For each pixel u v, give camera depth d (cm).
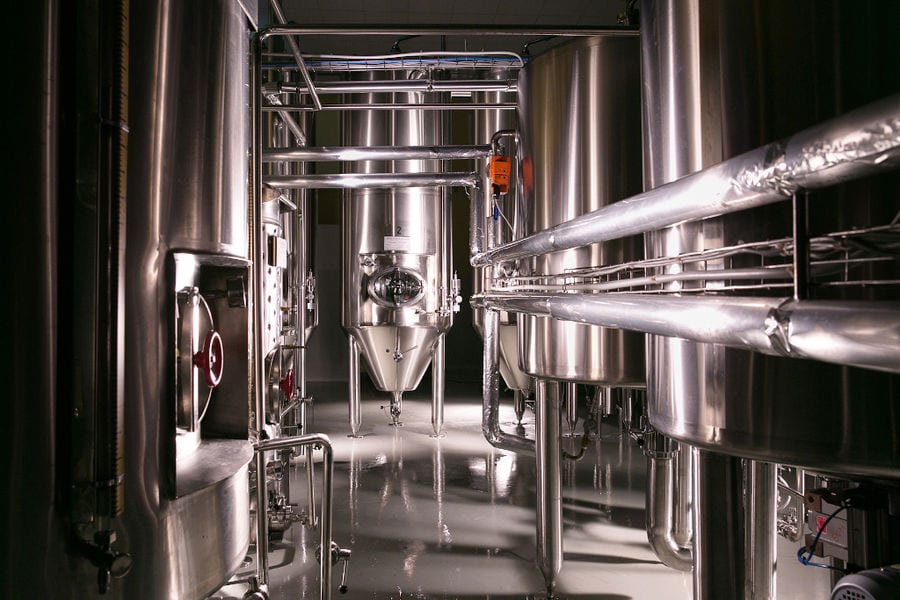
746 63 126
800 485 287
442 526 375
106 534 109
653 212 135
